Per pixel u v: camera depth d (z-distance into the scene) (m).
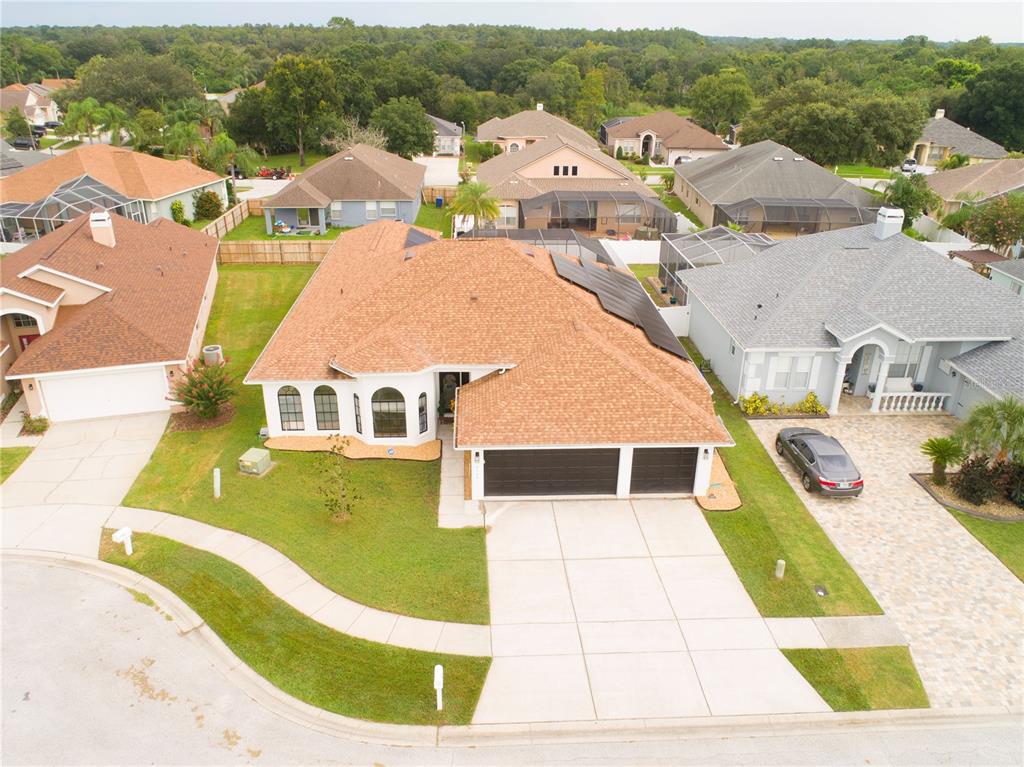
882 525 23.28
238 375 33.19
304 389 26.94
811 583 20.64
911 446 27.89
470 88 145.62
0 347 30.05
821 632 18.88
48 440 27.58
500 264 29.30
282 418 27.48
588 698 16.75
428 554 21.56
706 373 34.41
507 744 15.66
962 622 19.25
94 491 24.33
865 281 31.34
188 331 31.53
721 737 15.89
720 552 21.92
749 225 56.28
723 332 33.03
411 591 20.05
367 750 15.44
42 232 51.75
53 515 22.98
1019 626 19.14
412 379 26.02
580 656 17.94
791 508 24.12
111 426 28.72
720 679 17.34
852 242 33.94
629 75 167.88
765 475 26.00
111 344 28.83
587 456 24.00
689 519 23.52
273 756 15.20
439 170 87.88
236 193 73.69
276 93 89.12
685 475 24.56
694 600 19.94
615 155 99.81
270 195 73.31
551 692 16.89
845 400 31.52
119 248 36.88
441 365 26.58
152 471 25.58
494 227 58.81
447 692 16.83
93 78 103.25
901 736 15.98
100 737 15.48
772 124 78.56
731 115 117.75
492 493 24.42
